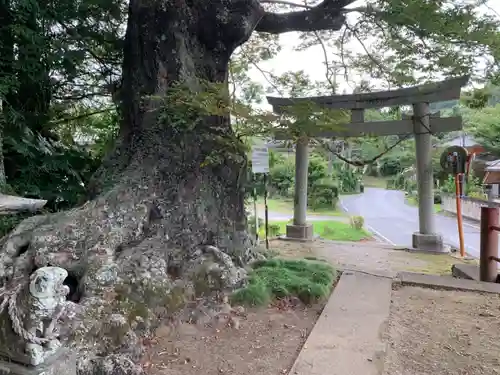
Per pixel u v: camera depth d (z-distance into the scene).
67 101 6.20
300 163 7.56
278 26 4.79
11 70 4.75
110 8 5.23
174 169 3.86
